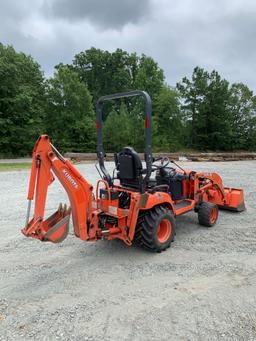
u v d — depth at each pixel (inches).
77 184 153.4
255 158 946.7
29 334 108.9
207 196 240.1
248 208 276.4
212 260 168.6
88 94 1212.5
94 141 1176.8
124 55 1898.4
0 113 933.8
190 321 115.1
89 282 145.8
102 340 105.7
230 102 1411.2
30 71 1112.2
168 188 203.9
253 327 111.5
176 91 1339.8
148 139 164.6
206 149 1391.5
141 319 116.7
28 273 155.6
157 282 144.9
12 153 1007.6
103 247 188.5
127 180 181.5
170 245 188.2
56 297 133.0
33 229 143.2
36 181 145.3
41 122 1085.8
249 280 145.9
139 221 175.2
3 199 307.4
